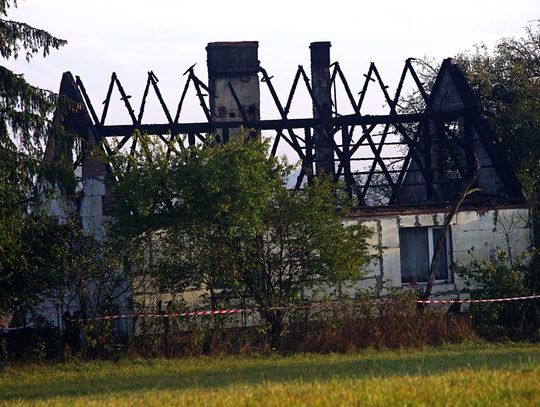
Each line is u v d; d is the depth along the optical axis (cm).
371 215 10131
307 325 8450
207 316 8338
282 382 5625
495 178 11538
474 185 11712
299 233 8531
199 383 6162
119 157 8469
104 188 10269
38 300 8300
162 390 5622
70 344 8350
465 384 4262
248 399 4175
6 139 7350
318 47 12788
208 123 11594
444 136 11981
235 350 8256
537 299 9231
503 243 10488
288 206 8500
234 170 8262
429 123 12638
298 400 4019
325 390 4369
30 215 7631
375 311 8500
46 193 7644
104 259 8388
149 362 7762
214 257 8362
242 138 8706
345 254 8512
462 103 12031
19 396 5997
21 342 8306
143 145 8456
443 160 12688
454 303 10012
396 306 8506
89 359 8094
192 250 8362
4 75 7300
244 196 8206
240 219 8219
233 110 12275
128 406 4328
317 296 9312
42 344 8150
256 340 8406
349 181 11694
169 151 8481
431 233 10344
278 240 8525
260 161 8462
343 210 8912
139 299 8531
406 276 10269
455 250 10331
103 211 10288
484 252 10412
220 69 12300
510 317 9169
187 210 8256
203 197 8256
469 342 8412
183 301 8444
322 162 12044
